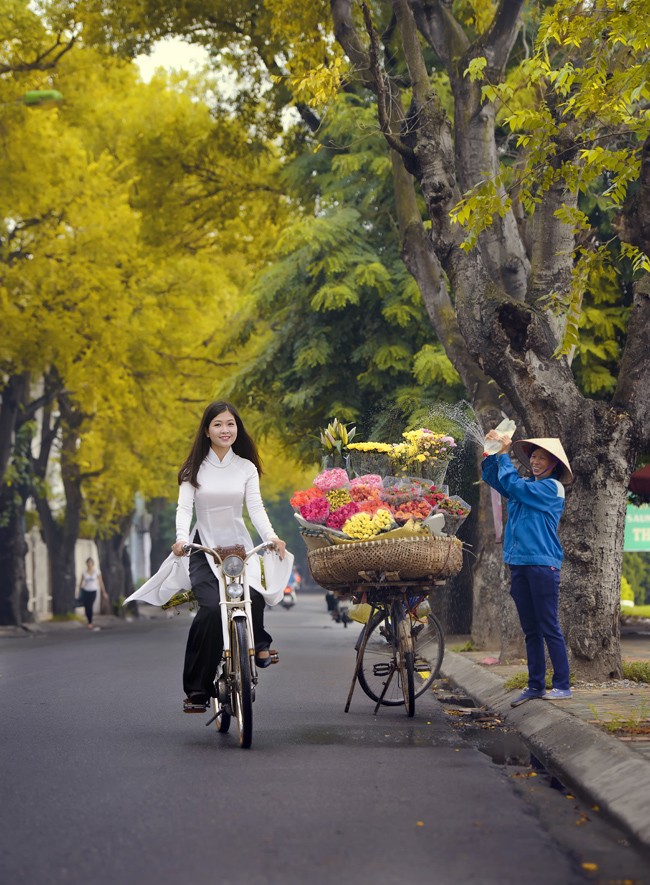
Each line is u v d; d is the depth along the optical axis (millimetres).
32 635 34906
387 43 18328
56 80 33406
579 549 12273
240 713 8852
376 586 10680
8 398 35094
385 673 11367
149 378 38906
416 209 16875
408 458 11297
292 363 26734
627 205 12008
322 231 24984
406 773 7773
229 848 5766
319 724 10406
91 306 32938
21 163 31781
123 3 25453
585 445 12320
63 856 5699
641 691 11258
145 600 9531
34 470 42031
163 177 29859
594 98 10859
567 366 12609
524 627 10766
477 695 12859
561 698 10609
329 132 25844
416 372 23688
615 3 10555
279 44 24766
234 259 38969
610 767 7238
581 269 12062
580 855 5602
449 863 5445
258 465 9641
